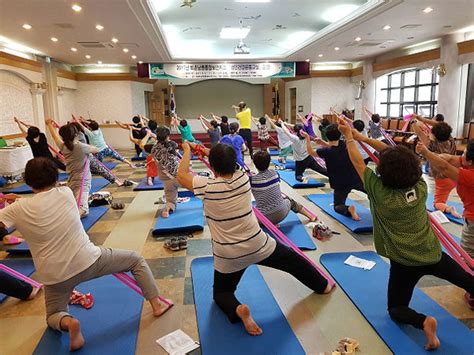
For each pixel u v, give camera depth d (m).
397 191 2.07
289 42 11.27
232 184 2.24
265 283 2.87
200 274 3.02
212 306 2.55
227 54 12.16
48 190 2.15
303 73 12.38
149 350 2.15
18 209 2.05
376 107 12.80
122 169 8.41
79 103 13.00
